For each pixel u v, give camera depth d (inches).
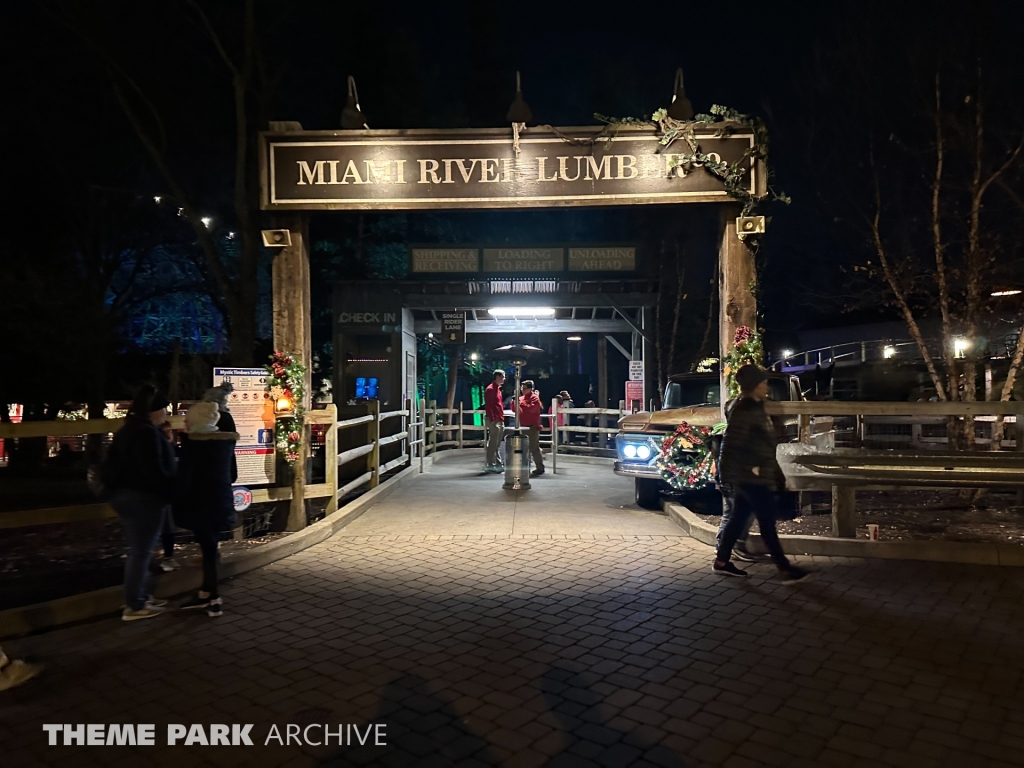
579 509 382.6
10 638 197.9
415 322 724.0
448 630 201.8
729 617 209.6
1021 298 426.3
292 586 246.7
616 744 138.8
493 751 136.8
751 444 243.1
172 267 927.7
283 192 324.5
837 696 158.1
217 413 225.9
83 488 551.8
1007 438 508.4
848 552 272.8
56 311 708.7
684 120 316.5
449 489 461.7
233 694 162.4
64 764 134.0
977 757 132.9
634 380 689.0
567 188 321.7
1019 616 207.9
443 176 323.9
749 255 323.0
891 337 1177.4
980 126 362.6
